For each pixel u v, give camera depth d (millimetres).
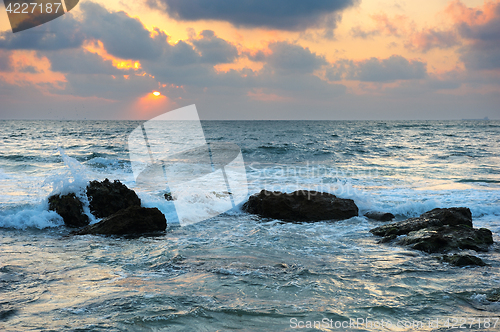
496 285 4293
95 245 6012
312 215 8430
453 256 5250
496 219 8609
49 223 7562
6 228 7316
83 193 8188
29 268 4746
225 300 3693
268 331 3039
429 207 9273
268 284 4191
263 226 7684
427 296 3904
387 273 4688
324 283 4262
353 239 6684
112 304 3551
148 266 4859
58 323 3127
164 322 3172
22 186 11461
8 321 3156
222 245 6043
